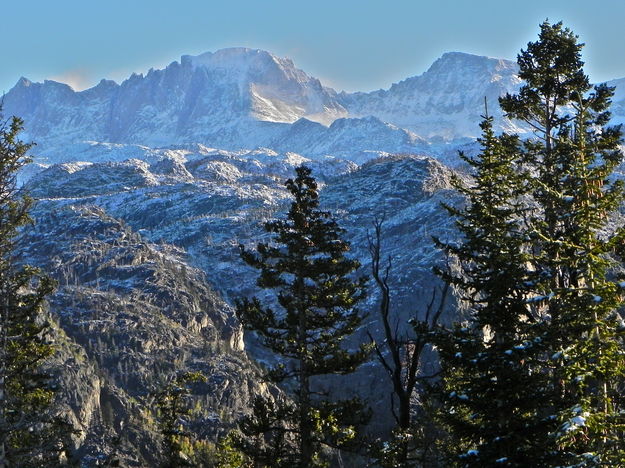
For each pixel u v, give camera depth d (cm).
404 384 7069
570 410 5022
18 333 7950
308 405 8138
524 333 5950
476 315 6138
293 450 8338
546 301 5753
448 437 7244
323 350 8312
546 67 7812
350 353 8400
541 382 5794
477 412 5972
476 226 6425
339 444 7931
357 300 8356
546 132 7675
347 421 8069
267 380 8406
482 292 6419
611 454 5066
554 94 7875
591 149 6331
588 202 5803
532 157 7325
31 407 8019
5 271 7600
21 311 7894
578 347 5412
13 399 7338
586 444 5372
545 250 5922
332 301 8262
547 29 7888
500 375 5731
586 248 5597
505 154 6794
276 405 8338
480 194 6681
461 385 6072
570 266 5741
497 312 5997
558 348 5625
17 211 7594
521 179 6644
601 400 5209
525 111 7881
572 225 5981
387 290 7144
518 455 5681
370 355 8244
